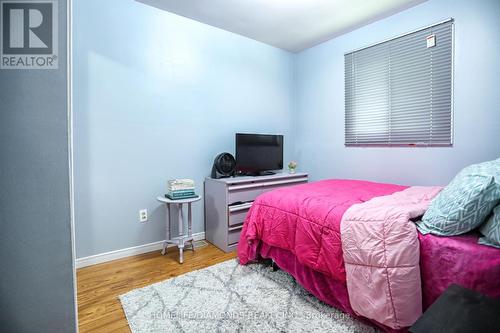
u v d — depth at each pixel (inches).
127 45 95.5
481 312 31.7
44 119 36.6
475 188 44.4
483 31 83.8
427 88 98.3
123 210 97.2
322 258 62.7
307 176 135.3
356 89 122.0
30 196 36.0
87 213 90.2
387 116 111.2
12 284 35.3
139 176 100.2
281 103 147.2
